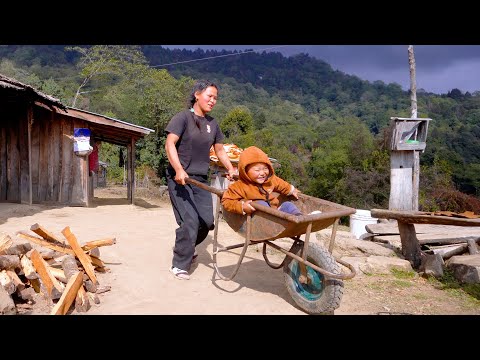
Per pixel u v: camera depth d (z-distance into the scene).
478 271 5.04
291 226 3.62
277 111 147.62
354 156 35.75
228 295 4.36
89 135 12.59
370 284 5.10
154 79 48.31
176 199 4.84
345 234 7.97
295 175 40.66
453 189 25.95
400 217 5.95
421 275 5.57
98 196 18.23
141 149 26.45
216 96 4.92
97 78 47.25
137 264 5.30
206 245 6.76
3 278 3.66
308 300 3.92
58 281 3.97
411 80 10.67
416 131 9.31
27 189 11.91
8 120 11.95
